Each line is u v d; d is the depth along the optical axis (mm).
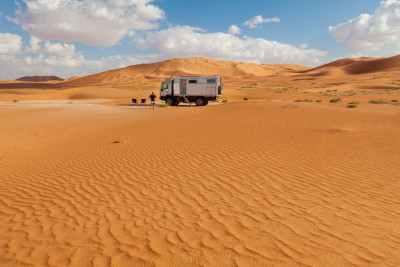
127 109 29781
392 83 76438
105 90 71125
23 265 3352
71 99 60562
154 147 10273
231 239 3756
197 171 7156
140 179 6789
